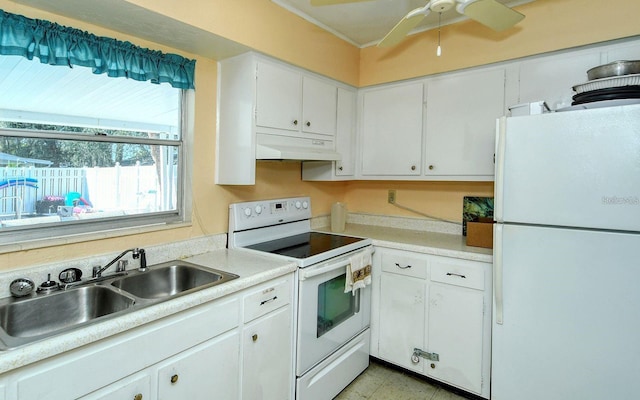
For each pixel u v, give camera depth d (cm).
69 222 163
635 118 142
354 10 223
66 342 101
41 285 141
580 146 153
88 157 169
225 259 194
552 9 203
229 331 153
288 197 267
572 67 201
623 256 147
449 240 248
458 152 241
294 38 219
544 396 168
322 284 203
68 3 140
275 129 213
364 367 246
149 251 183
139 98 186
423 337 229
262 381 170
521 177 167
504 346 177
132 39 175
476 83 233
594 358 155
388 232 282
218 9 174
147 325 123
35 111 150
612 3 186
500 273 174
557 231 161
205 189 211
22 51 136
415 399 217
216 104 215
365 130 286
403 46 261
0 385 92
